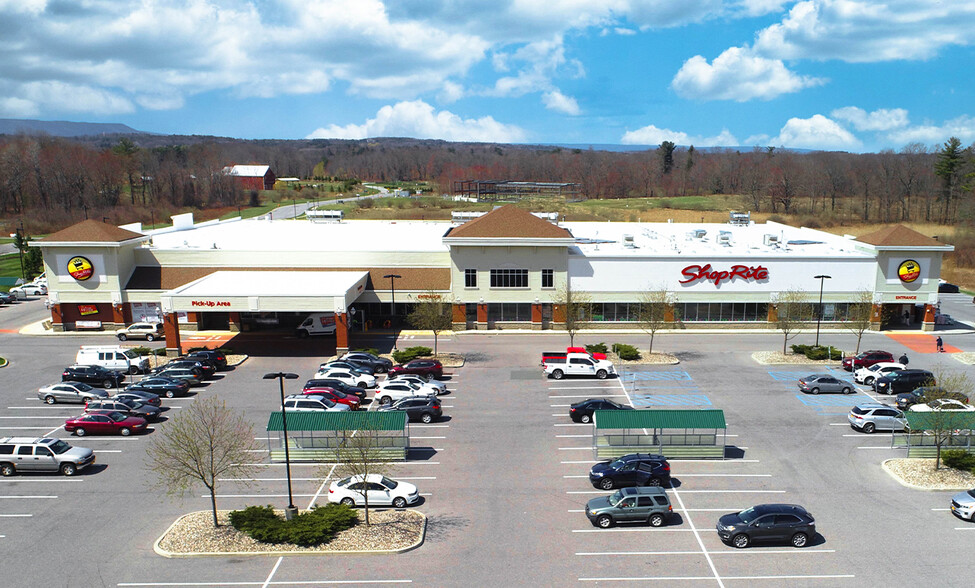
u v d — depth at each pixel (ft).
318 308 204.44
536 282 234.79
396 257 238.68
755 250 248.11
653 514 109.50
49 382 183.83
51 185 620.90
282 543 103.55
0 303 293.02
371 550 101.55
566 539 105.91
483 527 109.29
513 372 191.52
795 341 225.97
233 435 122.01
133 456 137.59
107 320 236.63
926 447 135.74
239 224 322.75
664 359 203.00
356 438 119.65
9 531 108.78
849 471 129.90
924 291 236.63
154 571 97.45
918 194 625.00
